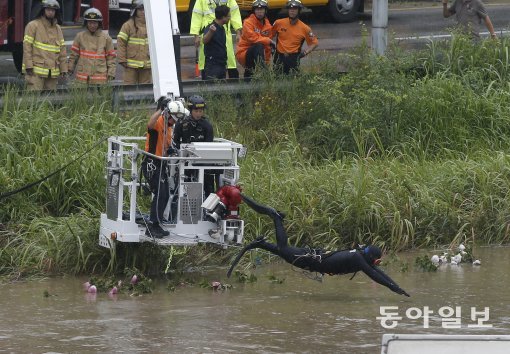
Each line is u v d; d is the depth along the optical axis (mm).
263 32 48125
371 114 44844
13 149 36938
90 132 38469
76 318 27719
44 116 38812
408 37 55375
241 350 24844
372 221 36781
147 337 25906
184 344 25312
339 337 26125
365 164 40188
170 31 32125
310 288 31719
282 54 48312
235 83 45688
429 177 40312
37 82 44625
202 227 30953
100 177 36312
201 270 33906
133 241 30844
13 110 39531
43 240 33688
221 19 47188
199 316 28109
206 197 31719
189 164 30828
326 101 44938
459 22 55250
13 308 28750
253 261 34625
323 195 37375
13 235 34312
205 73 47906
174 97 31688
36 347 24938
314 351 24875
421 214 37938
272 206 36094
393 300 30156
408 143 44156
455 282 32406
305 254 30109
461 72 49500
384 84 46031
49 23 44719
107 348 24891
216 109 44188
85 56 45219
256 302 29844
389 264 34844
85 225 33812
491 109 46375
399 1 91375
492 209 39031
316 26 73562
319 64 48219
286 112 45000
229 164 31141
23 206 35344
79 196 35938
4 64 60750
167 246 32625
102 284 31016
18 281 32094
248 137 43281
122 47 46625
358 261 29469
